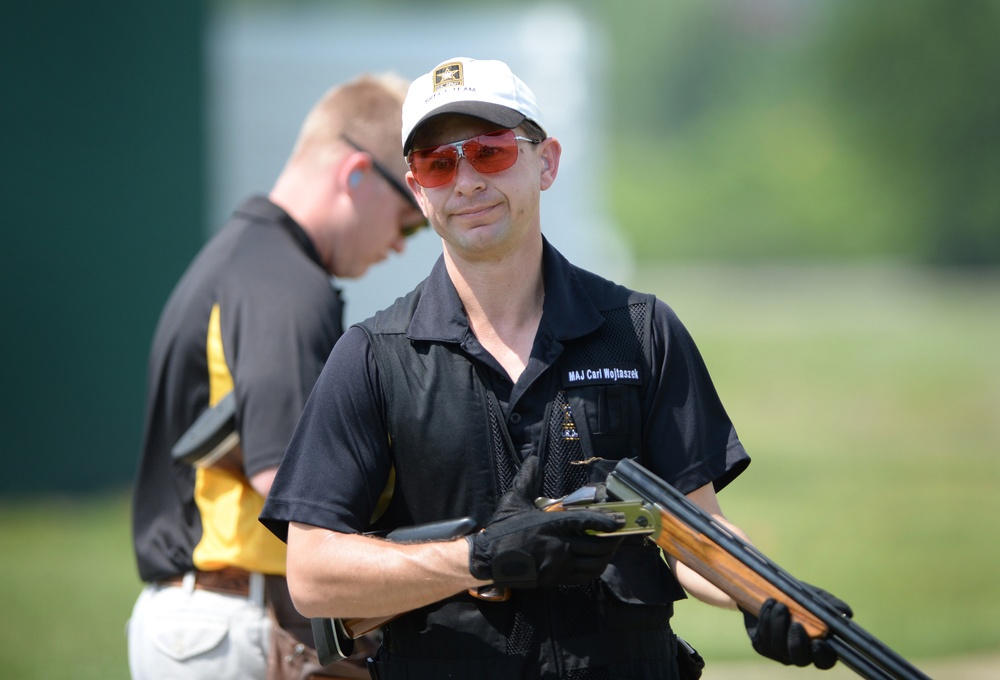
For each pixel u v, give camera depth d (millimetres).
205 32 39625
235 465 12297
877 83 186625
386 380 9703
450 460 9578
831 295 141375
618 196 193875
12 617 25891
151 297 39844
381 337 9844
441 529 9320
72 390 39438
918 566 32844
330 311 12469
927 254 181375
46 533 34812
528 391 9656
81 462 39594
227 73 34969
